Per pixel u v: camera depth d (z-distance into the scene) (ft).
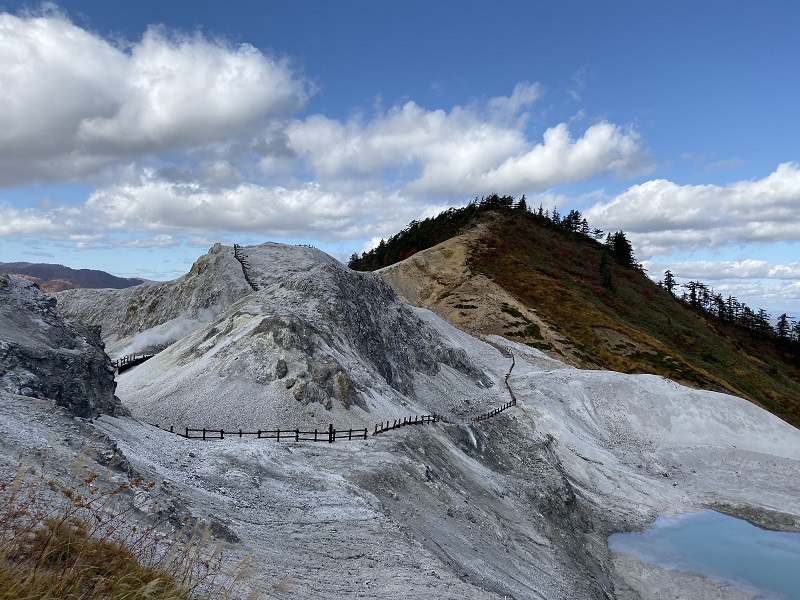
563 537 129.39
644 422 230.07
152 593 30.07
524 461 172.86
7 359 81.87
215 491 74.69
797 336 587.68
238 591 39.04
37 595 24.97
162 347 234.17
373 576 59.06
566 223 621.72
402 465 109.81
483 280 402.52
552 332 347.15
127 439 84.02
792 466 204.64
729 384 340.80
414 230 618.03
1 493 37.63
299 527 70.59
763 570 132.87
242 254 285.43
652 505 170.81
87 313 362.12
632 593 123.75
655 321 427.74
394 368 203.82
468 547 94.68
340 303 198.08
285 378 142.51
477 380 246.27
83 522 34.96
